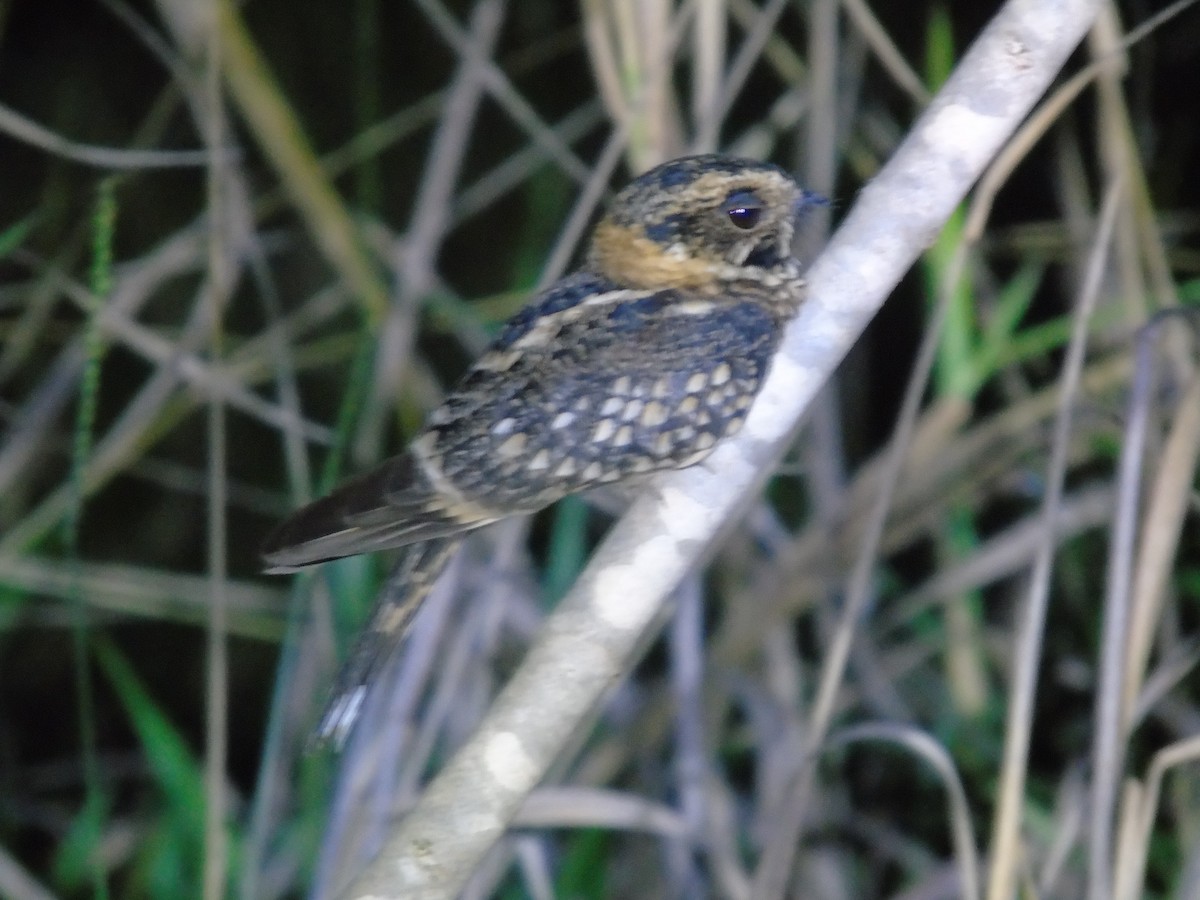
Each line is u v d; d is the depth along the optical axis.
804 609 5.41
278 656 5.59
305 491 5.36
